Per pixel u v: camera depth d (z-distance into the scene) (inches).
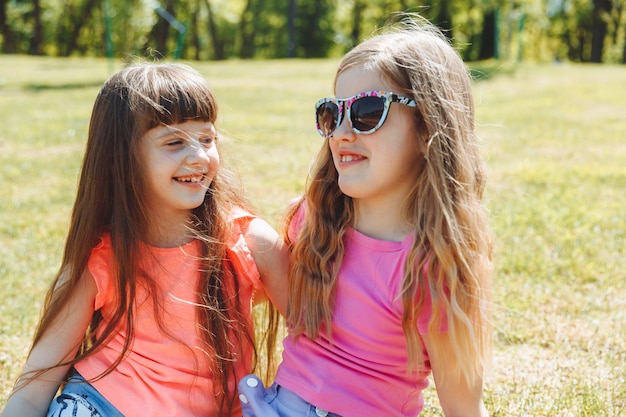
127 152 86.4
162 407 85.2
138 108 85.9
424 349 84.7
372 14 1744.6
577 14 1755.7
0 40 1812.3
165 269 88.4
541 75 782.5
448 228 80.3
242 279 93.5
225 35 1897.1
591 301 152.4
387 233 86.4
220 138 96.6
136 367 86.4
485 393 114.3
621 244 188.9
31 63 1070.4
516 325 140.3
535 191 249.1
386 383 85.0
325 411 84.9
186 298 88.8
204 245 90.7
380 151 82.9
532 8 1466.5
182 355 87.7
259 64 1048.8
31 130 418.6
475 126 87.9
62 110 520.4
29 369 88.1
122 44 1766.7
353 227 88.9
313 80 784.3
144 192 87.7
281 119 452.4
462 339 80.3
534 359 127.4
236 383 92.4
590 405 109.0
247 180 261.9
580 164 301.7
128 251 86.3
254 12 1865.2
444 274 80.4
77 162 317.1
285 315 96.6
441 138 81.6
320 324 86.7
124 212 86.7
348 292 85.9
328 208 90.1
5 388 116.0
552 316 145.1
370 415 84.8
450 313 79.7
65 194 258.2
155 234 89.7
